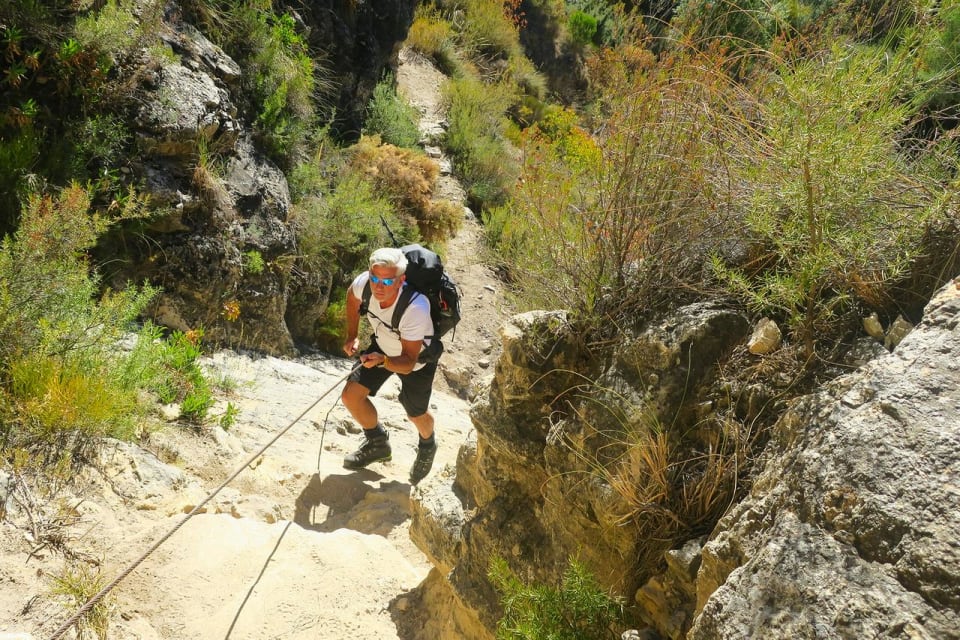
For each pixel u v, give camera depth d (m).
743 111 2.72
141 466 3.92
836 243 2.29
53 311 4.14
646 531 2.46
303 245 8.37
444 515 3.43
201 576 3.31
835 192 2.21
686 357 2.45
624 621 2.46
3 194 5.53
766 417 2.31
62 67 6.07
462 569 3.21
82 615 2.76
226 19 8.52
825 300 2.39
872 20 2.55
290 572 3.51
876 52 2.38
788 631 1.62
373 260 4.18
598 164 3.04
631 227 2.81
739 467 2.28
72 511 3.33
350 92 11.91
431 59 16.52
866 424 1.78
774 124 2.36
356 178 10.08
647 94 2.85
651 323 2.63
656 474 2.37
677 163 2.78
